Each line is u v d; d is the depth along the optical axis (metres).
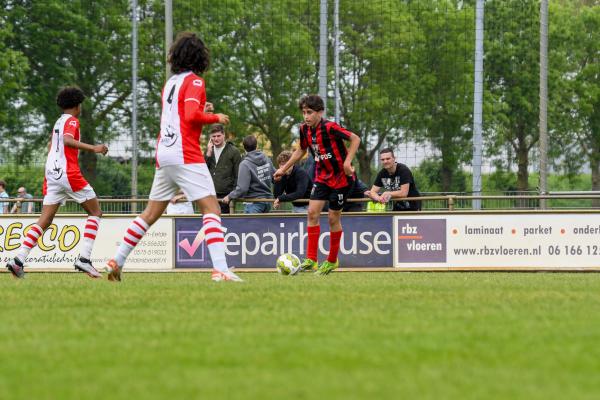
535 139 127.38
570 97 153.00
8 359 16.78
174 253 49.78
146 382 14.90
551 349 17.72
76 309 23.38
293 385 14.64
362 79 122.25
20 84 118.69
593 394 14.00
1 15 122.69
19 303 24.61
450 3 124.50
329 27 124.12
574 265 47.41
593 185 153.12
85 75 125.00
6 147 117.00
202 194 30.67
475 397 13.79
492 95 122.25
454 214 48.09
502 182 101.44
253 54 125.25
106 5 125.31
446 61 122.12
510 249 47.75
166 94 30.42
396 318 21.66
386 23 122.38
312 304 24.25
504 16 128.88
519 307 23.83
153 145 118.00
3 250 50.34
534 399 13.67
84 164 101.75
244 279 35.19
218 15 123.06
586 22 156.00
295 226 48.62
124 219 50.31
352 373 15.56
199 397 13.82
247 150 50.47
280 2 125.69
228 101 124.75
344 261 48.41
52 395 14.02
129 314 22.36
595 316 22.12
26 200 52.00
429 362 16.48
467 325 20.56
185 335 19.22
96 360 16.69
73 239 50.34
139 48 122.50
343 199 40.50
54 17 123.31
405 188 48.78
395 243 48.31
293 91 126.06
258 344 18.14
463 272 47.78
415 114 120.06
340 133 39.16
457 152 105.50
